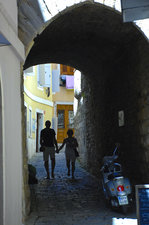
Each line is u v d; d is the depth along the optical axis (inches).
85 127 529.7
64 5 213.9
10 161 154.0
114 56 354.0
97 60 401.1
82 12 259.3
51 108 1017.5
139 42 281.1
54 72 1016.9
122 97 336.8
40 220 222.2
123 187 242.1
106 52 359.6
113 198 247.3
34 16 200.5
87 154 510.0
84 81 527.8
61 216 234.1
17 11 187.3
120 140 348.5
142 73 277.3
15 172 165.6
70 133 426.0
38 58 427.8
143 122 277.4
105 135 404.2
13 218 157.4
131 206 259.1
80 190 338.3
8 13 154.5
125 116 328.5
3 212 136.3
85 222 216.8
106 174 275.0
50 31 309.0
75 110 681.6
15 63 176.4
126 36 295.1
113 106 370.9
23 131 213.3
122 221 217.5
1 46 144.1
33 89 813.9
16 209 165.3
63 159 687.1
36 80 850.8
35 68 842.8
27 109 718.5
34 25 201.2
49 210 253.0
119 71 345.4
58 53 410.0
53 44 362.0
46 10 207.9
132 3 200.1
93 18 276.7
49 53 408.2
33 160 661.9
